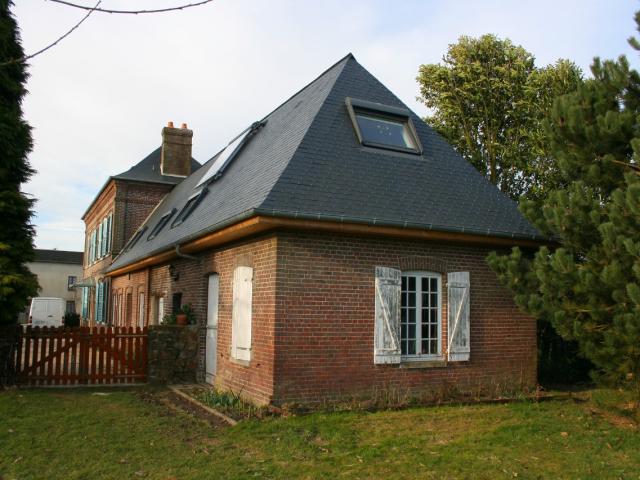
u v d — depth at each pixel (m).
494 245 11.10
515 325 11.35
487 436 7.41
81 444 6.97
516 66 20.81
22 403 9.43
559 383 12.53
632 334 7.41
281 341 8.95
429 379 10.23
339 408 8.84
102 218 30.11
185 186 23.14
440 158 12.05
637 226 7.48
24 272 11.83
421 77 22.12
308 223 8.80
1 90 12.04
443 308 10.59
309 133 10.63
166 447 6.86
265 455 6.53
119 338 12.12
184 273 14.15
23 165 12.24
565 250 8.64
